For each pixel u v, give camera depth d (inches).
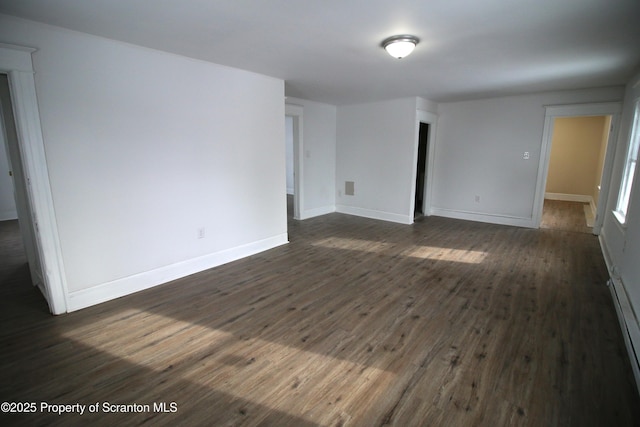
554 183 331.3
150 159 122.0
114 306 110.7
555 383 74.0
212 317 103.7
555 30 96.6
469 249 174.2
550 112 201.2
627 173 148.9
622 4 79.0
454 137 242.4
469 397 69.7
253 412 65.8
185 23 93.6
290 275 138.7
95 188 108.9
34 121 94.2
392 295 119.5
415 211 277.7
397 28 96.3
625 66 136.6
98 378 75.5
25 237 119.7
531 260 156.8
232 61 133.6
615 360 82.1
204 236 143.6
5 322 99.7
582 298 116.6
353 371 78.2
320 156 255.4
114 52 108.6
